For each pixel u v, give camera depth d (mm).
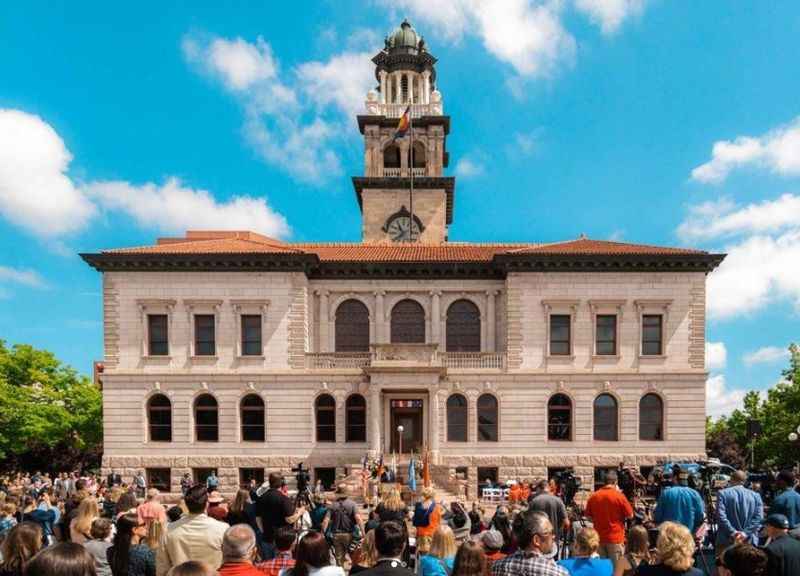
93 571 6152
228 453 45375
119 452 45281
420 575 10430
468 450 45312
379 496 34719
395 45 63156
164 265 46000
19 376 55719
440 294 48125
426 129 60000
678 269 46000
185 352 45938
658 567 8516
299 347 46094
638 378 45500
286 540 10758
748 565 7875
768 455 60469
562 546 18688
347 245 53875
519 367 45875
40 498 20047
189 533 10094
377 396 44406
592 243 49438
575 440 45219
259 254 45625
